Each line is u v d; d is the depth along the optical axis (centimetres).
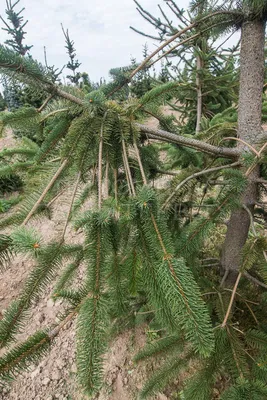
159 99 131
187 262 177
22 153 216
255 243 121
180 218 177
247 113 149
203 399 118
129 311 226
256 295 216
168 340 147
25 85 104
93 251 84
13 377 73
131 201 90
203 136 205
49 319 297
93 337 74
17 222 91
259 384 99
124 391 224
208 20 132
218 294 171
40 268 85
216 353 128
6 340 75
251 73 141
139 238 88
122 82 143
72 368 247
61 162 103
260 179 156
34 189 107
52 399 228
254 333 140
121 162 120
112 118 107
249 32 134
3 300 341
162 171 180
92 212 88
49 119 128
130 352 250
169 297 77
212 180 174
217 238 343
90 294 81
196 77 401
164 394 210
